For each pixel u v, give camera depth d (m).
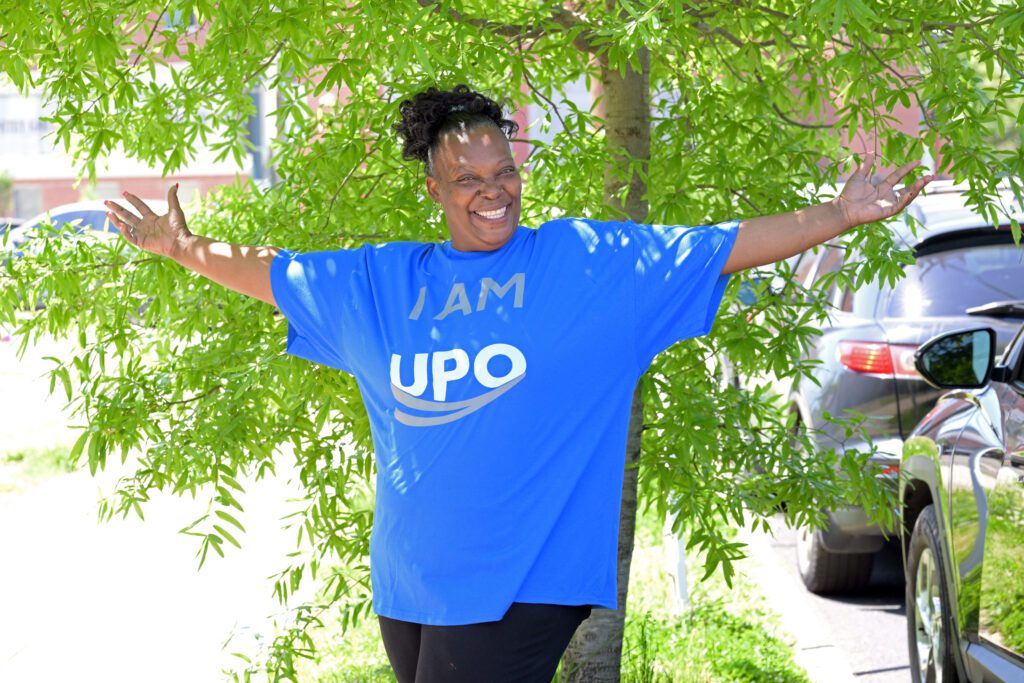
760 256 2.83
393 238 3.89
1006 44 3.52
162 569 7.39
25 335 4.03
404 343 2.83
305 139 4.46
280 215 4.14
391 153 4.06
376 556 2.85
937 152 3.95
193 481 3.89
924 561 4.98
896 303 6.77
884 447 6.51
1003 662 3.93
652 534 8.06
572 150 4.14
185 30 3.97
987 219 3.76
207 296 4.09
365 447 4.11
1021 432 3.93
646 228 2.86
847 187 2.86
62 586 7.07
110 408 3.90
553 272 2.79
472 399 2.71
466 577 2.70
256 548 7.81
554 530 2.73
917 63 4.22
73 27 3.55
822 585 7.04
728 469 4.35
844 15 2.81
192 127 4.53
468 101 2.97
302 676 5.49
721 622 6.13
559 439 2.72
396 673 2.91
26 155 37.72
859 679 5.64
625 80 4.54
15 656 5.86
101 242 4.09
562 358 2.73
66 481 9.94
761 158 4.56
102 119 3.98
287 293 3.04
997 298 6.64
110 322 4.09
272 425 4.11
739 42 4.45
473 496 2.69
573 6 4.55
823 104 4.92
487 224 2.88
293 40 3.59
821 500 4.31
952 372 4.59
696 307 2.82
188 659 5.74
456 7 3.54
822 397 6.89
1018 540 3.81
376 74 4.40
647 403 4.34
